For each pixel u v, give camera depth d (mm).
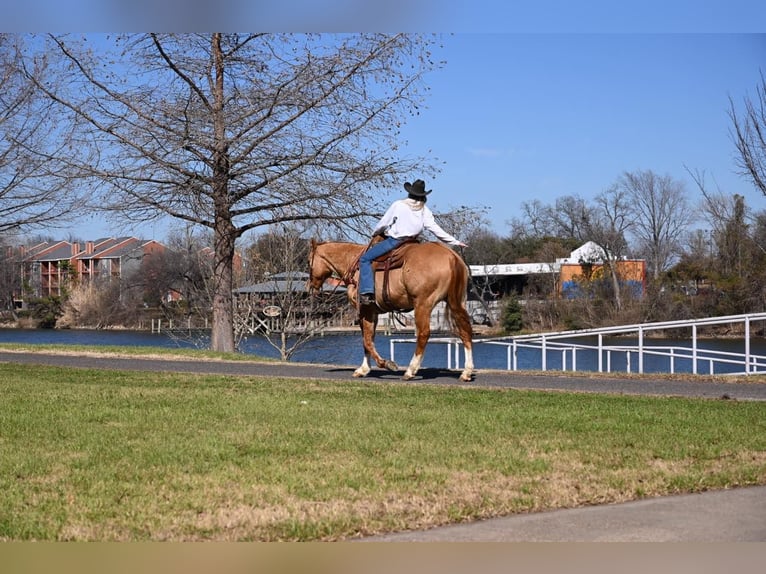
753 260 53844
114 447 8836
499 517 6750
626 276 63531
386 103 22797
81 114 22422
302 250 32281
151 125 22656
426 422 10305
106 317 62375
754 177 25641
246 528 6297
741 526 6551
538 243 89188
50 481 7504
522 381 14633
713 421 10344
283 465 8070
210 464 8094
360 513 6625
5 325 66500
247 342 41250
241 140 23047
